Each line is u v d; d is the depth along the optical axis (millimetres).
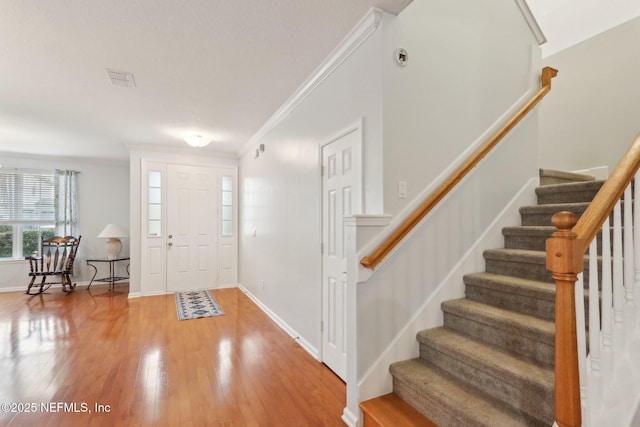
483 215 2445
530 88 2838
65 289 5539
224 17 2004
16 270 5676
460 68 2377
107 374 2484
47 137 4680
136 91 3088
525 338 1678
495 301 2076
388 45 2023
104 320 3855
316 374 2494
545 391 1363
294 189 3303
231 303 4652
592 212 1200
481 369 1648
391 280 1987
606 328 1278
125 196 6477
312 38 2242
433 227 2168
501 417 1437
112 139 4832
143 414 1976
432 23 2240
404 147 2072
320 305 2727
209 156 5688
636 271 1383
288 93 3154
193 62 2561
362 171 2150
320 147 2752
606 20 3135
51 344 3090
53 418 1930
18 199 5746
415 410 1776
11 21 2008
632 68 2963
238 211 5898
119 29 2115
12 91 3057
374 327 1924
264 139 4320
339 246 2467
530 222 2576
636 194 1373
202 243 5613
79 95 3166
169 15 1976
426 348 2021
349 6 1922
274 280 3885
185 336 3314
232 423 1897
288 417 1960
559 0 3492
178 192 5449
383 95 1997
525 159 2734
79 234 6098
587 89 3273
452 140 2309
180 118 3873
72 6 1878
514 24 2746
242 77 2822
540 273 2039
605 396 1231
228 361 2719
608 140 3113
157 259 5258
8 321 3826
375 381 1909
